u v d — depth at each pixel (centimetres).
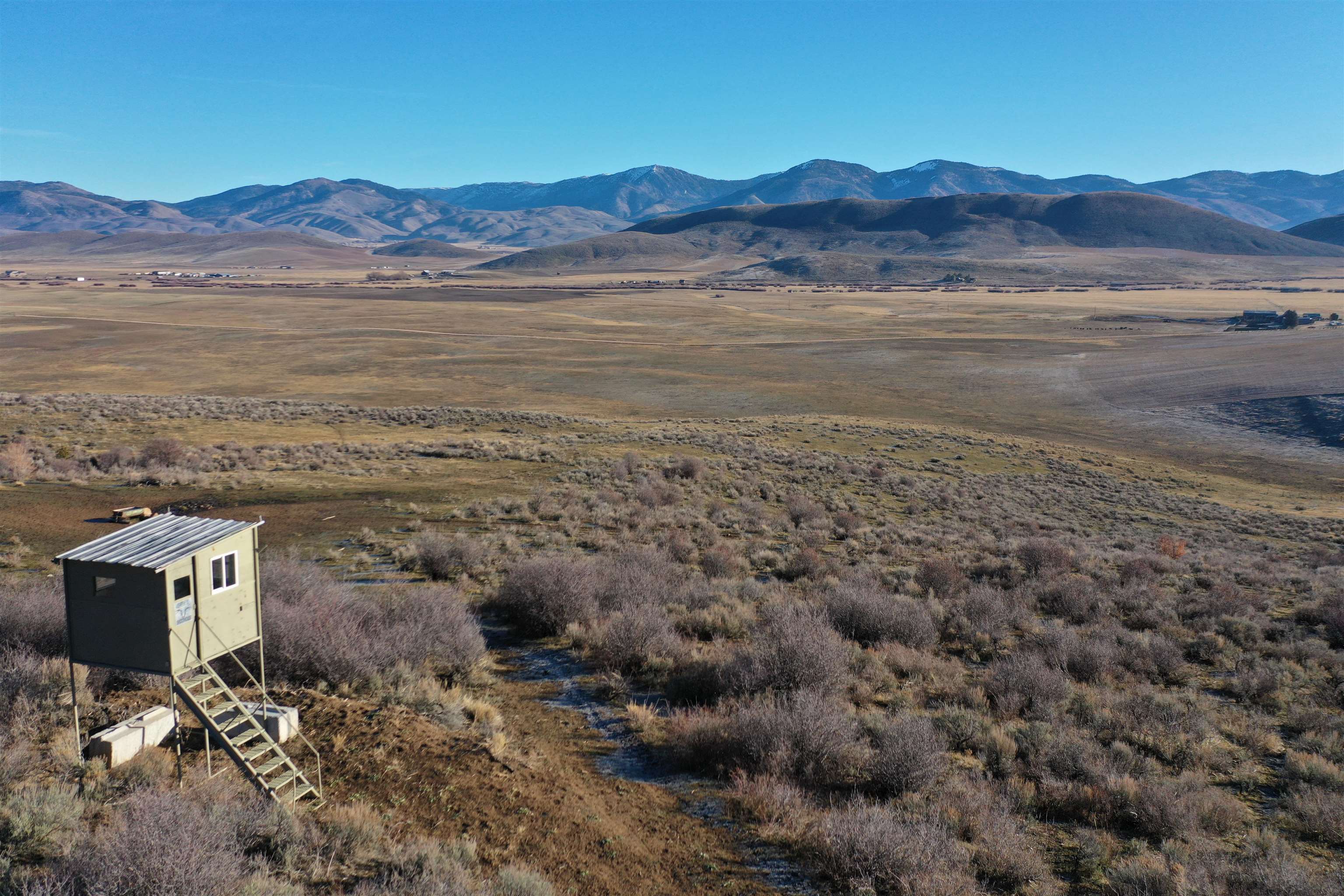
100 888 667
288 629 1300
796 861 918
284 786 948
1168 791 1104
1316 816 1098
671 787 1091
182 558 909
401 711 1211
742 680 1380
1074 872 950
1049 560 2780
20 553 2100
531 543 2603
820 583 2309
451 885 773
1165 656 1792
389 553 2364
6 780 868
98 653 927
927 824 959
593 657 1589
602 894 833
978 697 1468
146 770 928
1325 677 1753
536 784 1053
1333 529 4719
